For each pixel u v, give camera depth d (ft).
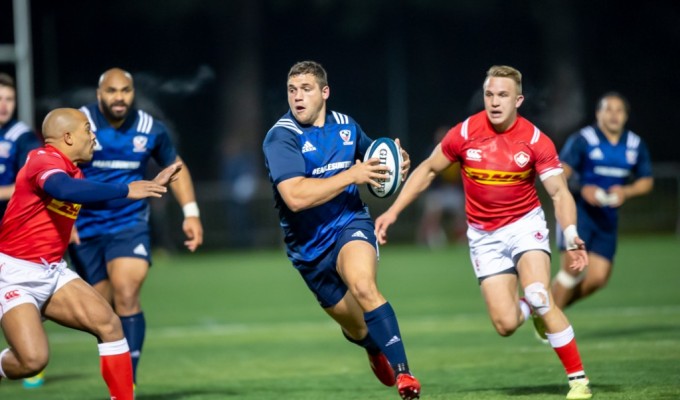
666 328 127.54
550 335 82.33
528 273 84.58
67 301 78.95
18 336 76.59
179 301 185.37
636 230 307.58
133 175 102.01
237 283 212.43
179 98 415.64
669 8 418.72
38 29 366.63
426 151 421.18
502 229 87.40
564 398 82.38
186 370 112.16
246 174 298.35
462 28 424.05
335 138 82.17
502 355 112.37
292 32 422.41
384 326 76.69
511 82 83.87
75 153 78.48
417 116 423.64
